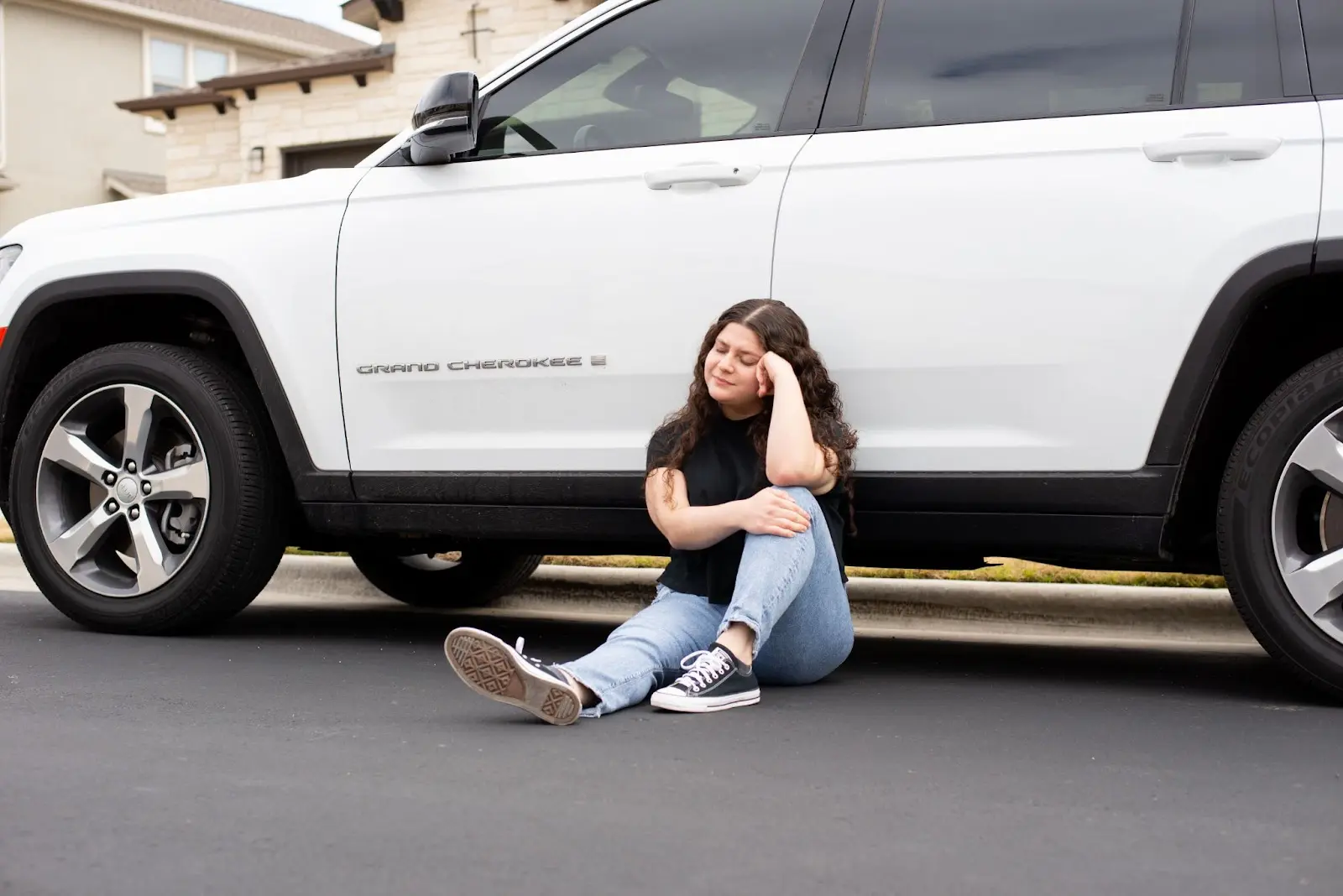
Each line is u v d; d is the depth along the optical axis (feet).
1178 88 10.61
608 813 7.16
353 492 12.75
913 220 10.85
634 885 6.04
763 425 10.57
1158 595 14.88
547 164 12.14
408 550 14.35
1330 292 10.36
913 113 11.25
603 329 11.68
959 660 12.83
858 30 11.52
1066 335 10.48
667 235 11.50
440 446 12.41
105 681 11.01
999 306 10.63
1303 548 10.46
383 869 6.25
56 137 78.18
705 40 12.01
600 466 11.78
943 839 6.75
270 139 47.75
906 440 10.91
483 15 43.65
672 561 10.55
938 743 8.89
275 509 13.32
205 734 9.04
